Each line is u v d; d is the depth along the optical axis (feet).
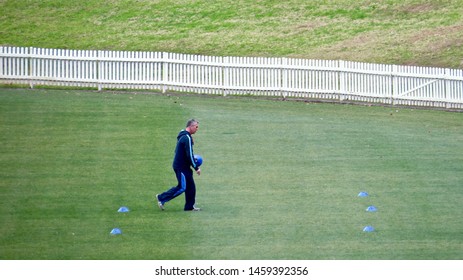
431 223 155.63
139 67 335.06
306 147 231.71
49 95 310.04
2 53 328.29
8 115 263.49
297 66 335.06
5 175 191.11
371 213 163.32
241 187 185.47
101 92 327.88
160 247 138.92
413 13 485.97
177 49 453.17
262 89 335.26
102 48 456.04
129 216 160.45
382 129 267.80
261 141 238.89
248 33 474.90
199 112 286.05
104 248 138.21
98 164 204.13
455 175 199.41
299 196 177.58
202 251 136.36
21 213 160.56
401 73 335.26
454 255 134.10
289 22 488.85
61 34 480.23
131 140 232.73
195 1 529.45
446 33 445.78
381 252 135.85
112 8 523.70
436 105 335.26
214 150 224.33
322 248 138.31
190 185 165.37
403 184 189.37
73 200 171.32
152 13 512.63
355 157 219.41
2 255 133.08
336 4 510.17
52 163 203.82
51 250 136.46
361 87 335.26
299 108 311.88
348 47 442.91
